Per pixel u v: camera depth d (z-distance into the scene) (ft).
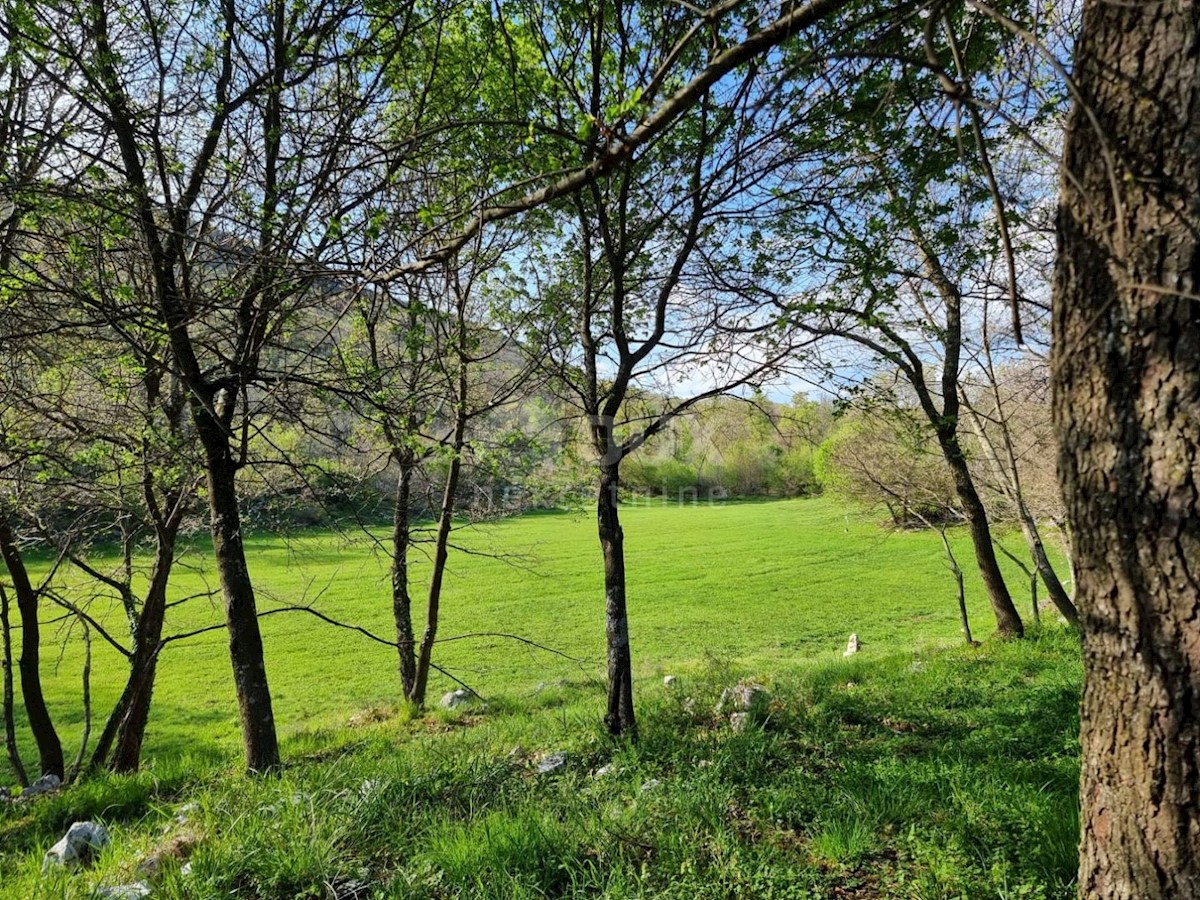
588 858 12.45
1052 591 35.50
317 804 15.07
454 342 22.59
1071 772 14.24
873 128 13.07
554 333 24.16
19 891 12.07
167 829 15.38
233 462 21.26
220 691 47.24
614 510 20.85
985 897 10.32
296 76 21.09
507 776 17.44
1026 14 10.76
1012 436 39.60
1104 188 6.57
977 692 22.74
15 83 17.80
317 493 25.11
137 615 31.19
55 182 16.35
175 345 19.17
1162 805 6.68
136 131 17.70
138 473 27.55
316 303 17.93
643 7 16.94
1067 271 7.04
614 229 21.56
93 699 46.55
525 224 23.70
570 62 16.87
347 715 39.27
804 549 101.86
